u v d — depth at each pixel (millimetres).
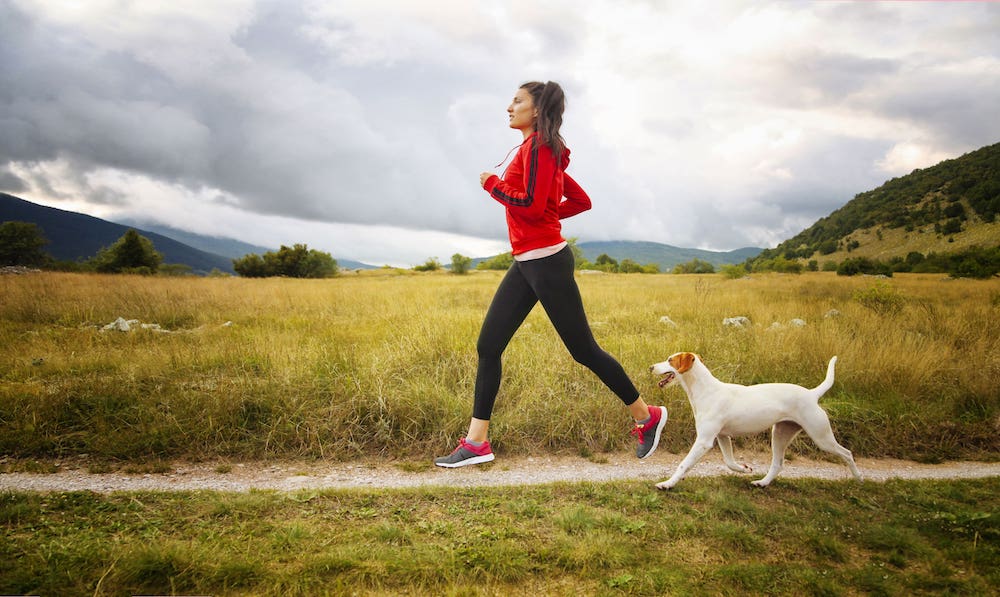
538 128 3211
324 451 4246
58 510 2861
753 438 4715
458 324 7660
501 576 2283
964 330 8281
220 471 3867
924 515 3119
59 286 13781
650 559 2492
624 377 3607
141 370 5398
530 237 3379
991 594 2246
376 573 2260
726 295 16047
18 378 5422
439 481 3738
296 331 8562
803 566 2436
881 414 4930
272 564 2334
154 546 2338
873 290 12484
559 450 4457
